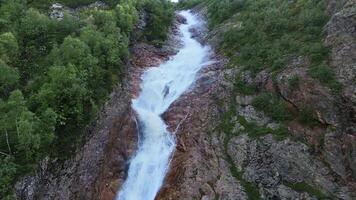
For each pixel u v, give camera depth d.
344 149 20.42
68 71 24.72
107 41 30.39
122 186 26.27
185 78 34.56
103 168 25.97
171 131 28.70
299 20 31.03
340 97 21.47
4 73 24.09
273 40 31.36
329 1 29.86
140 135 29.53
